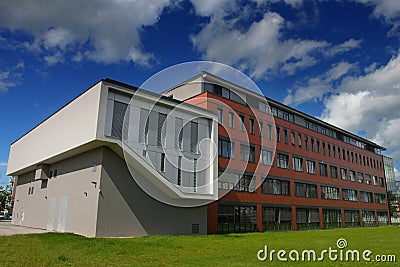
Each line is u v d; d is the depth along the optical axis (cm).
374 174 4525
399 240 1756
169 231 1789
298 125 3228
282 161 2898
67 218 1797
